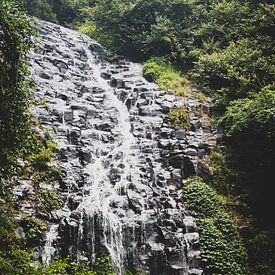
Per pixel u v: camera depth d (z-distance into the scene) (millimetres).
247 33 19562
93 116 15859
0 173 8508
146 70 20031
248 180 14367
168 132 15508
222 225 12805
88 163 13547
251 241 12750
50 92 15969
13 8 8109
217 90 17453
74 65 19906
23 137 8367
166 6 22922
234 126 14641
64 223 10938
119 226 11664
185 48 21297
